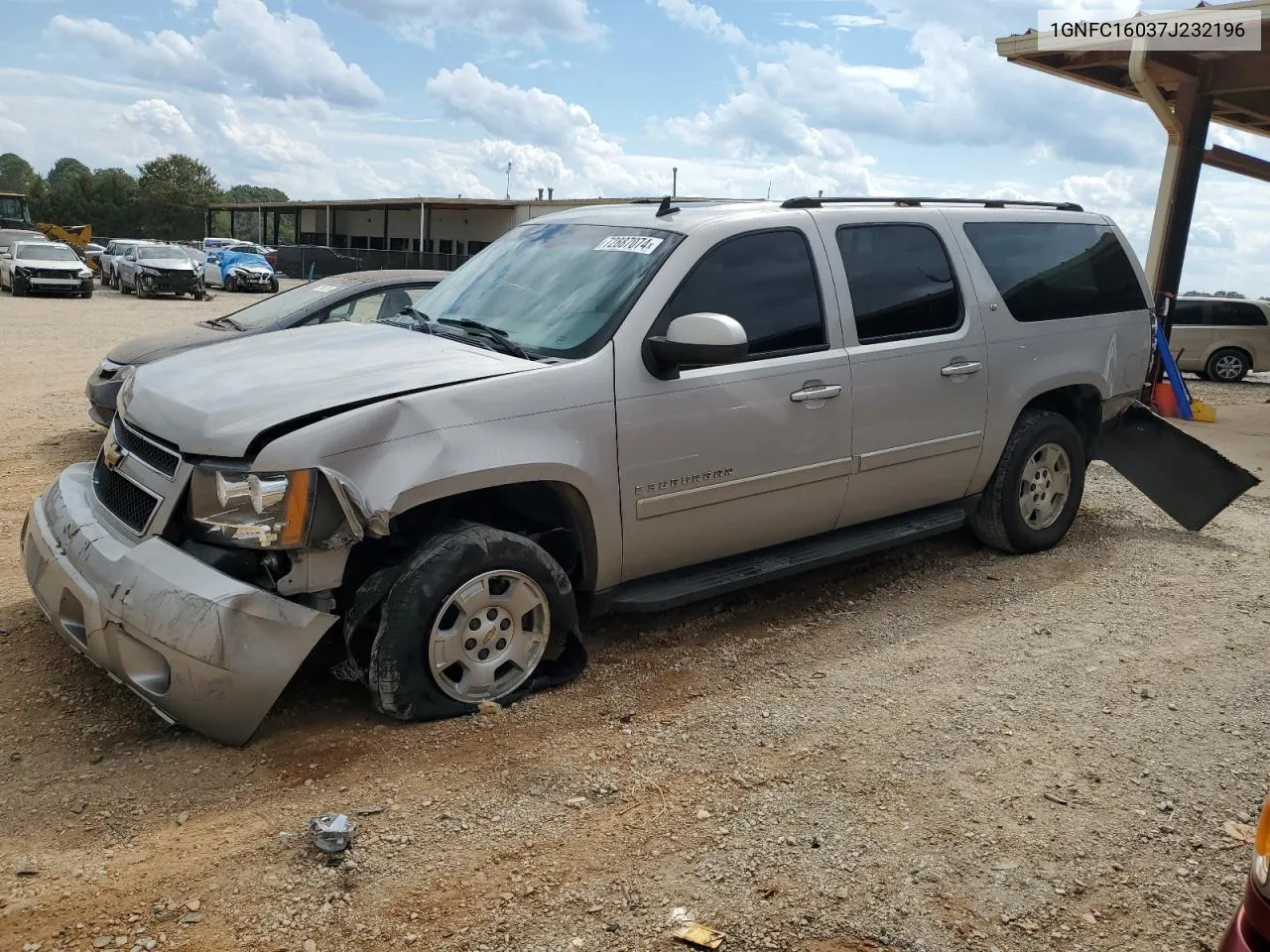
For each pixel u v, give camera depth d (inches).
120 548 143.2
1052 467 239.9
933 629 196.4
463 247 2148.1
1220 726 159.0
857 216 199.2
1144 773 144.3
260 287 1481.3
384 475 138.8
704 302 173.3
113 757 138.6
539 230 201.8
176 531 142.0
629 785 136.2
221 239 1975.9
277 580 138.3
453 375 150.6
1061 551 248.1
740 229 179.8
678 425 167.3
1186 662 183.3
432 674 148.0
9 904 108.6
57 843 119.6
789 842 124.6
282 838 121.6
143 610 134.0
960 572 230.2
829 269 190.9
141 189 4471.0
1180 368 801.6
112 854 117.9
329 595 142.4
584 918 110.0
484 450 146.3
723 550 183.2
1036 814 132.9
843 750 147.7
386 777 135.4
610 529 163.0
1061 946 108.7
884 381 196.1
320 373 153.1
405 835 123.2
